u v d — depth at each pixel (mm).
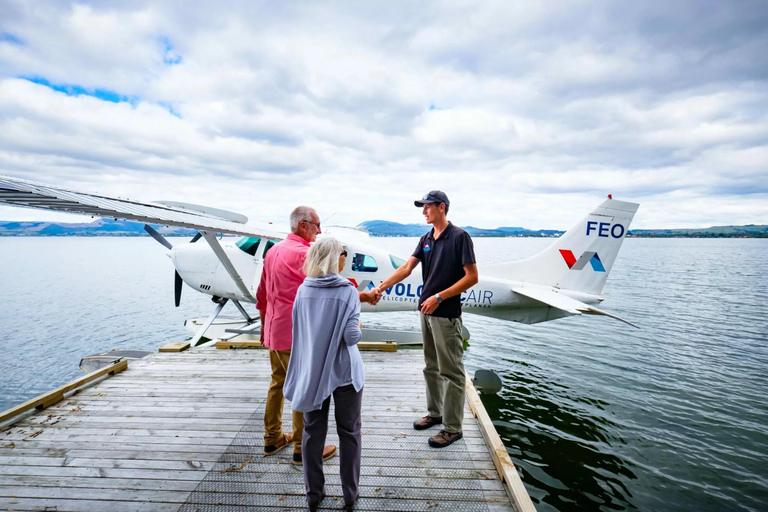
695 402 5164
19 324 10969
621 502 3141
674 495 3236
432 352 2264
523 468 3580
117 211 2320
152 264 39469
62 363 7605
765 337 8969
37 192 1635
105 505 1621
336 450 2051
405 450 2107
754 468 3639
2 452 1999
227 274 5645
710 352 7688
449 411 2121
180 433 2238
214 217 5504
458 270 2023
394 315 12664
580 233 6383
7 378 6844
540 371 6418
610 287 18203
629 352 7645
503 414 4707
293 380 1493
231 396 2793
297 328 1493
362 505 1655
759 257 47312
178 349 3877
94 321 11344
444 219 2084
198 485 1761
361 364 1521
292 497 1690
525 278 6367
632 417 4672
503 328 9969
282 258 1804
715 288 17797
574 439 4117
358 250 5777
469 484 1815
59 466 1888
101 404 2625
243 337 6176
